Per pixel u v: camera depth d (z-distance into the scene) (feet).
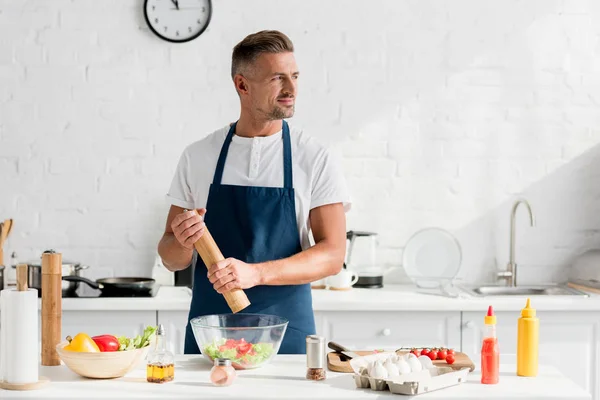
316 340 8.26
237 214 10.19
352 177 15.58
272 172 10.23
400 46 15.48
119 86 15.38
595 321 13.76
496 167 15.61
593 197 15.65
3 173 15.34
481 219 15.62
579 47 15.53
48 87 15.31
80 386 8.01
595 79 15.55
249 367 8.63
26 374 7.88
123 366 8.23
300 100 15.48
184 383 8.11
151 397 7.65
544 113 15.58
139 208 15.46
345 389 7.91
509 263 15.38
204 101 15.43
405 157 15.57
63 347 8.43
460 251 14.96
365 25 15.46
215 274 8.80
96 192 15.43
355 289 14.82
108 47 15.34
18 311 7.86
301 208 10.18
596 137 15.64
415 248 15.12
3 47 15.23
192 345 10.25
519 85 15.55
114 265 15.47
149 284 13.70
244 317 9.20
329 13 15.40
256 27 15.38
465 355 9.09
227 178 10.30
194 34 15.29
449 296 14.03
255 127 10.23
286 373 8.53
